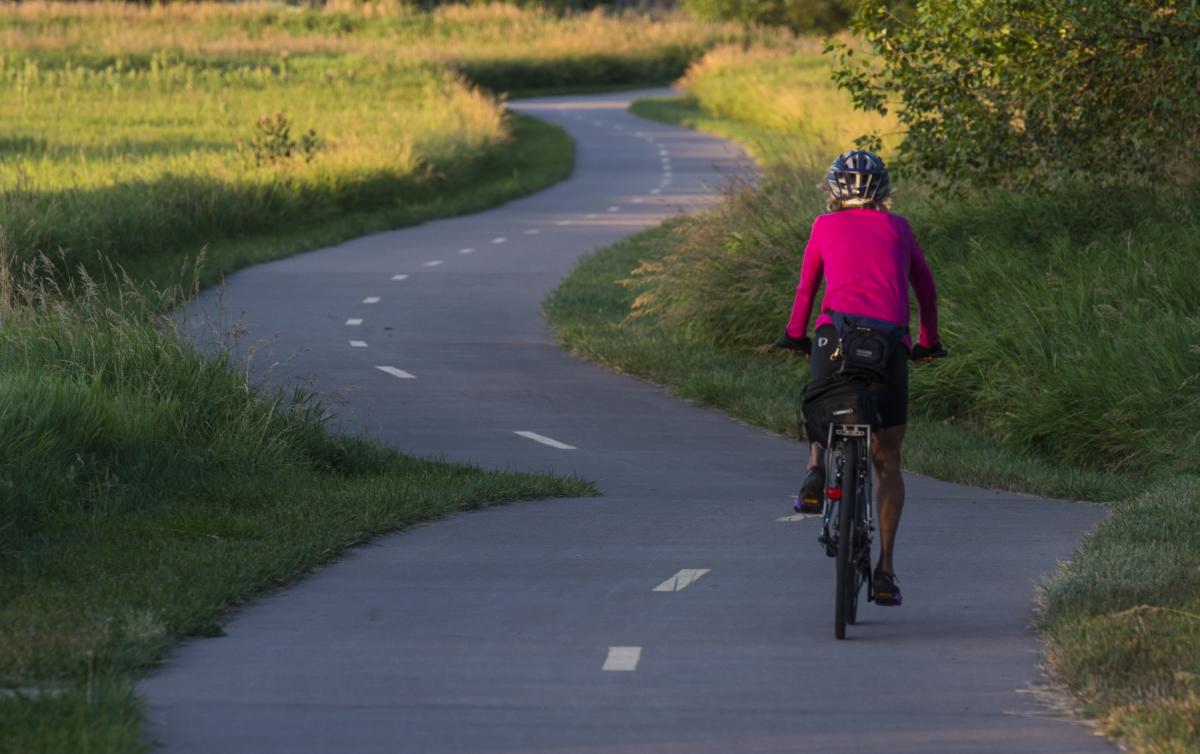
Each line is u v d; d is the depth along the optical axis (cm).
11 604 2678
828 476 2680
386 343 6581
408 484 3906
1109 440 4716
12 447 3434
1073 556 3106
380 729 2105
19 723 2006
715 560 3209
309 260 9194
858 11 6059
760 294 6362
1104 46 5481
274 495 3681
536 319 7250
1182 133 5781
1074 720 2155
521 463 4538
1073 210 6109
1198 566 2955
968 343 5344
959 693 2280
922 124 6091
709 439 5006
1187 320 4869
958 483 4391
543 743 2048
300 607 2812
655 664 2428
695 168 15200
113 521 3350
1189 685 2222
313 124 16088
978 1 5616
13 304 4881
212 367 4334
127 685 2191
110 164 11456
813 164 8050
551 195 13088
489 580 3025
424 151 13412
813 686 2312
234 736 2073
